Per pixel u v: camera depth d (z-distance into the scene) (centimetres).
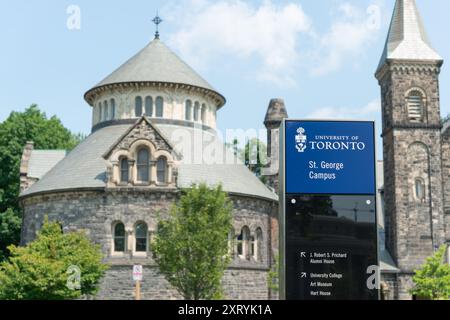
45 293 4191
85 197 5344
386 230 6775
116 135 5934
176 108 6147
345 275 2758
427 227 6500
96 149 5803
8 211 7756
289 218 2797
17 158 8056
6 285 4169
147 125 5362
